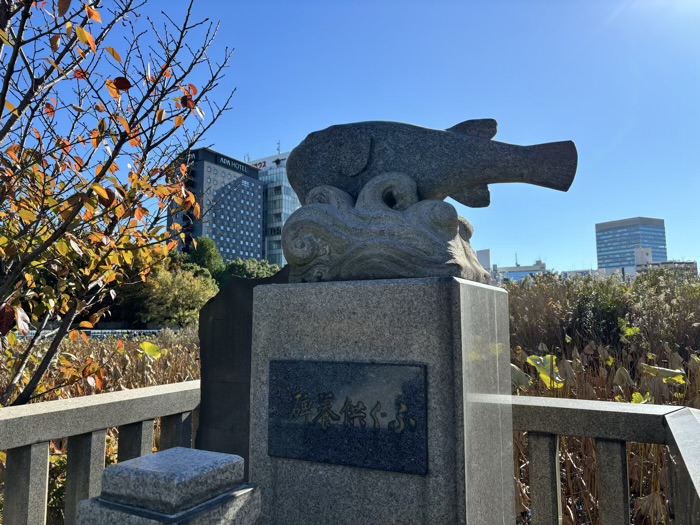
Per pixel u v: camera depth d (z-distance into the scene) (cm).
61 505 321
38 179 284
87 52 268
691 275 974
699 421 238
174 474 137
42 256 312
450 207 245
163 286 2578
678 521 208
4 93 239
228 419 334
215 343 346
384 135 274
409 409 213
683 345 657
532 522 284
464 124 276
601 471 269
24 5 229
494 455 247
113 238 332
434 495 207
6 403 333
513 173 256
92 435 287
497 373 262
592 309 772
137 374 599
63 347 779
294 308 242
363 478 220
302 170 288
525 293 931
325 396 230
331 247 247
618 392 430
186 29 290
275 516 235
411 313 219
